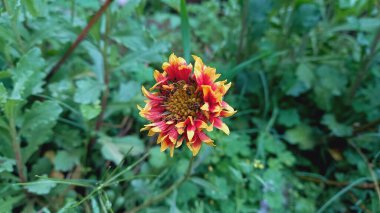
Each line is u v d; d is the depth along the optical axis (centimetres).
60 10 26
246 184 23
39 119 19
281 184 23
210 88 14
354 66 27
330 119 25
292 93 26
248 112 27
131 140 22
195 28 32
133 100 23
